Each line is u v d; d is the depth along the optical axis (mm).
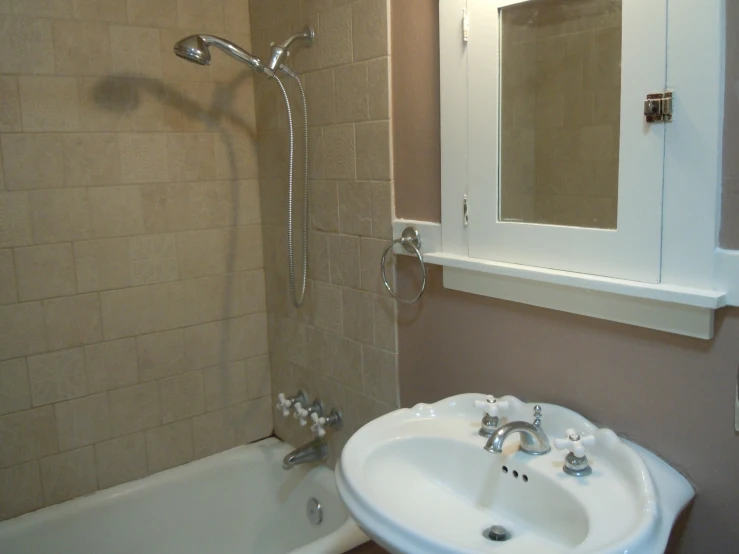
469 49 1473
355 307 1957
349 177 1891
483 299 1554
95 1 1980
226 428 2393
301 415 2141
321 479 2145
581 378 1367
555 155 1344
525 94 1385
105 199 2061
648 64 1157
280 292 2318
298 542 2230
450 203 1575
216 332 2326
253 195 2342
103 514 2117
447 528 1276
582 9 1266
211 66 2207
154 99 2111
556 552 1156
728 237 1104
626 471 1182
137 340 2172
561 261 1345
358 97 1812
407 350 1800
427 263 1688
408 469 1394
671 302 1167
